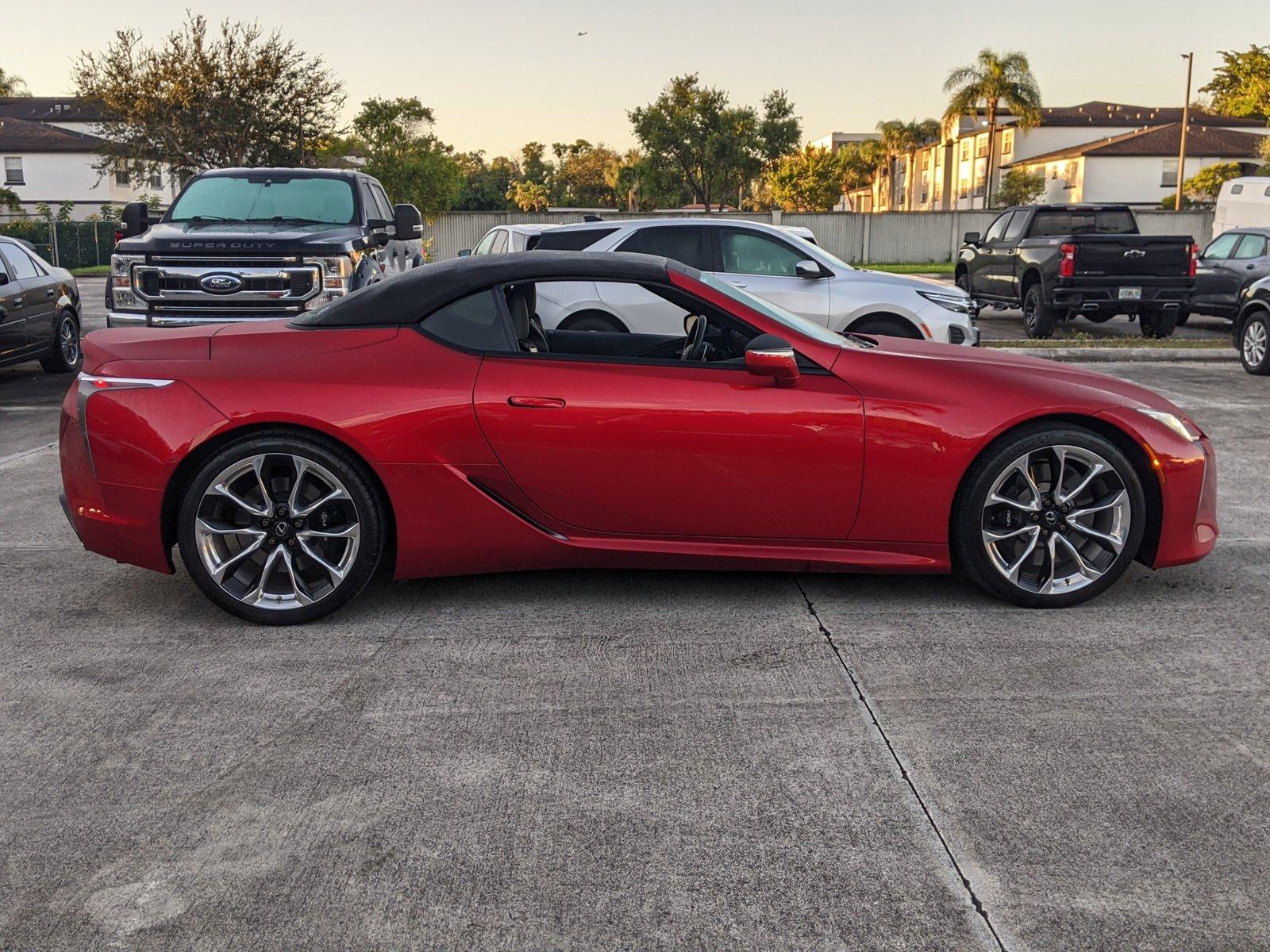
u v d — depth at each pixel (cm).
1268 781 283
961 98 6450
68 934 223
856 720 321
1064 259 1417
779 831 260
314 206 979
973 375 411
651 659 368
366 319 412
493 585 449
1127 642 382
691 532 409
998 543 412
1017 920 226
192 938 222
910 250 4469
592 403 394
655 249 945
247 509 394
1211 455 426
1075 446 403
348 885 239
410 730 316
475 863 247
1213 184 5434
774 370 389
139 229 954
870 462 399
